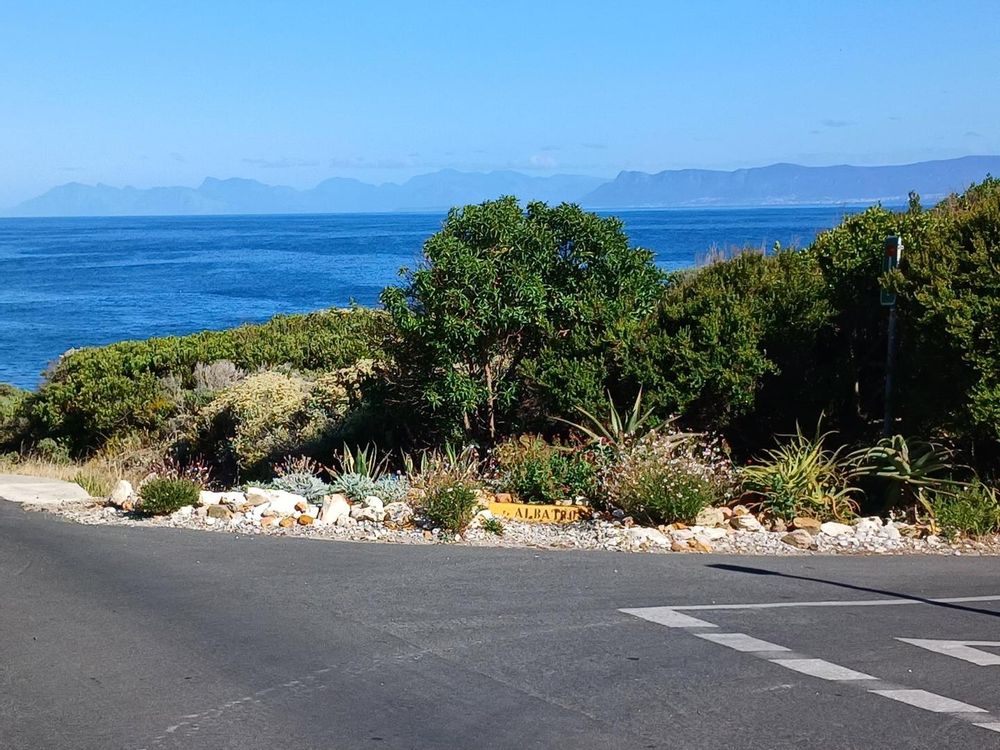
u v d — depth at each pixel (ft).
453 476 38.09
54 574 28.99
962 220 38.47
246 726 17.69
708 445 40.24
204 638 22.75
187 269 333.01
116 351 76.38
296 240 570.87
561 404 42.70
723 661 21.02
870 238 44.11
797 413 42.42
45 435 73.92
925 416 37.99
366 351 70.13
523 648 21.94
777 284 42.78
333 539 34.35
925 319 35.47
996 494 36.32
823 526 34.32
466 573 28.89
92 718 18.07
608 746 16.76
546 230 44.78
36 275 324.80
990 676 20.15
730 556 31.42
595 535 33.94
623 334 42.80
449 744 16.89
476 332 42.19
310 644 22.29
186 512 38.60
